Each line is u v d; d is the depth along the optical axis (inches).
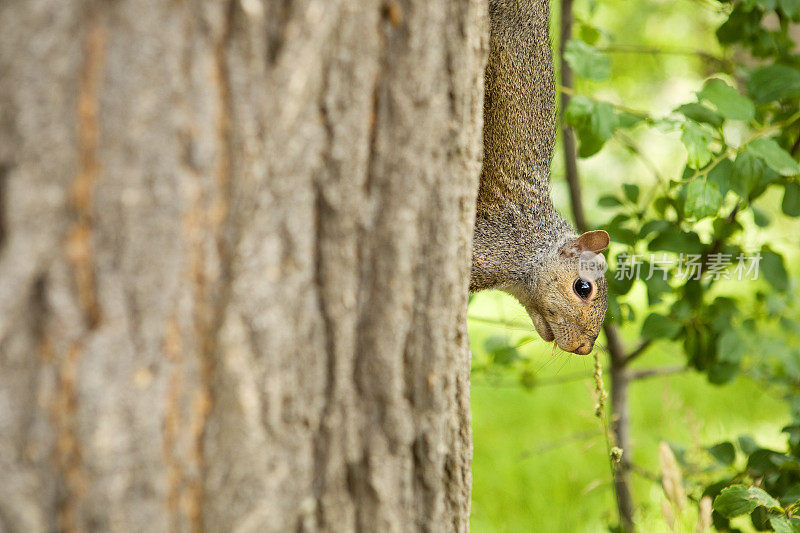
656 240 246.4
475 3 138.7
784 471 222.4
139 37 105.2
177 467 117.3
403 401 138.7
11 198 103.7
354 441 135.4
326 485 133.3
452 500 152.9
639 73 557.0
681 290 263.4
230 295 118.1
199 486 120.2
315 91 121.1
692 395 467.8
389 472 139.3
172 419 115.6
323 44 119.4
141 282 110.5
